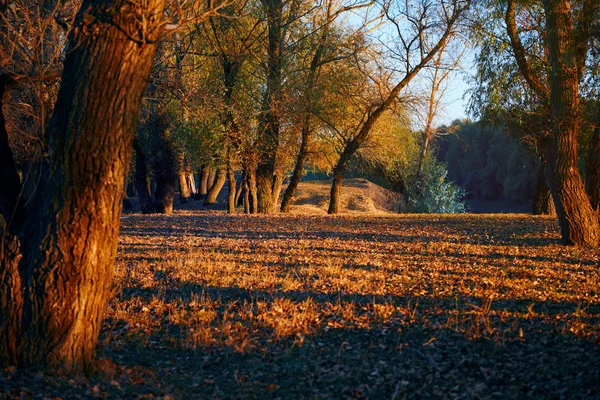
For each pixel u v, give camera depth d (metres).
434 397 5.38
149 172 30.48
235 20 20.77
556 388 5.50
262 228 18.08
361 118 25.17
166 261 11.92
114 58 5.13
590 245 13.62
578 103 14.27
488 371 5.93
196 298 8.84
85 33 5.13
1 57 5.98
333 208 25.52
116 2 5.12
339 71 23.42
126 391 5.36
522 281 9.89
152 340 7.25
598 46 13.80
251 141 23.88
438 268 11.20
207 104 19.14
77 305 5.33
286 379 5.95
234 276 10.41
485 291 9.17
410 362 6.29
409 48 22.62
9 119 10.09
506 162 63.78
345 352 6.66
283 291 9.38
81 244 5.25
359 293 9.19
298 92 23.12
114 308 8.52
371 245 14.34
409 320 7.76
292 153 26.77
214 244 14.42
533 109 16.92
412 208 38.66
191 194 45.62
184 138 24.25
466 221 19.95
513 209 62.44
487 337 6.96
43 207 5.21
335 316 7.98
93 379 5.44
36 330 5.26
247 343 6.90
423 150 35.38
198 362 6.47
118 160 5.30
